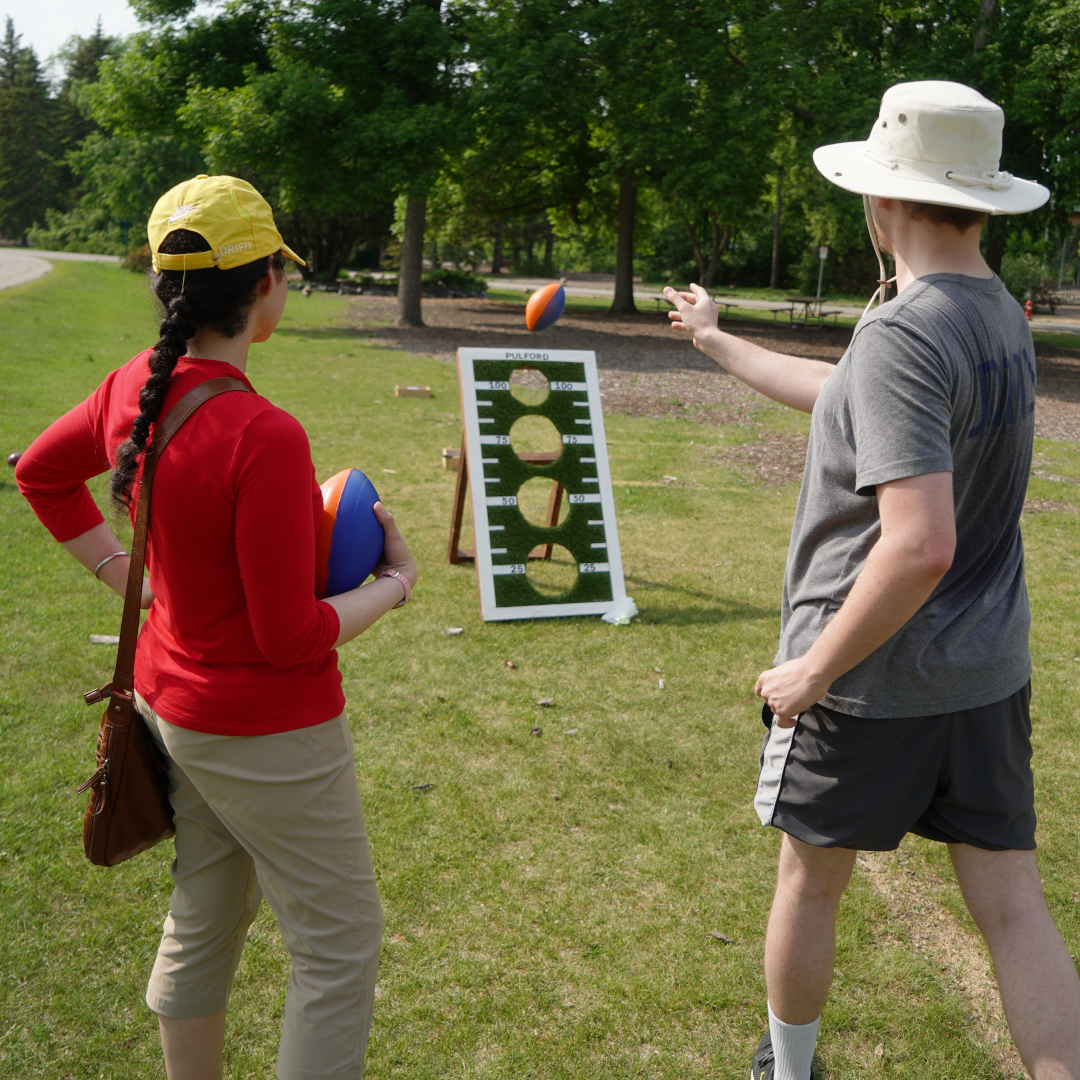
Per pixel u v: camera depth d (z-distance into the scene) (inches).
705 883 117.0
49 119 3061.0
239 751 64.1
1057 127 753.6
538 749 148.6
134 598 64.2
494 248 2704.2
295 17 800.3
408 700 163.9
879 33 848.9
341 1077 68.1
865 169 70.2
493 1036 92.3
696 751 149.7
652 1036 93.0
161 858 117.2
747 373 91.9
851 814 71.2
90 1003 93.7
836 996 99.0
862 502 68.8
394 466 325.7
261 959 101.5
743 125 762.2
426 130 734.5
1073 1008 66.1
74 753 139.1
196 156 1903.3
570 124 831.1
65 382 442.9
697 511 292.7
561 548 256.8
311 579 62.3
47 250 2460.6
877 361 63.6
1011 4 761.0
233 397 61.0
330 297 1310.3
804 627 73.3
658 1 797.2
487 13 845.8
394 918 108.6
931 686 68.1
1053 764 149.6
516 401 218.8
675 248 2257.6
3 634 179.6
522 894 113.6
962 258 68.7
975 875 71.9
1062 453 414.0
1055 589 235.5
